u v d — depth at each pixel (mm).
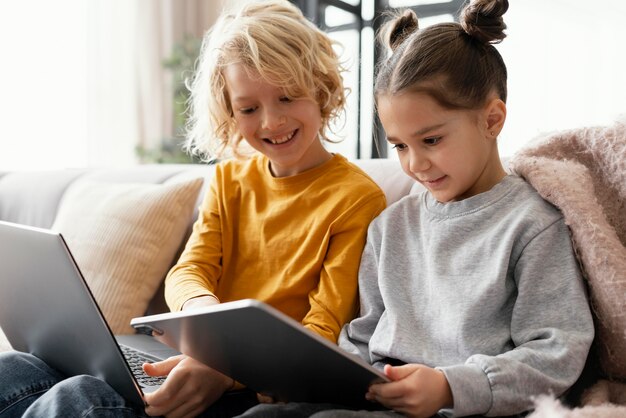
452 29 954
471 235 929
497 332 856
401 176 1261
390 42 1093
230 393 963
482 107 918
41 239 747
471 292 879
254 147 1179
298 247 1150
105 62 3949
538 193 901
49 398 773
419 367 754
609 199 925
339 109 1277
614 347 847
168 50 4320
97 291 1454
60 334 843
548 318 824
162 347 1239
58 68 3686
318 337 611
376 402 804
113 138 4012
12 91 3480
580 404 849
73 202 1662
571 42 4180
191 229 1551
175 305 1127
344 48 1369
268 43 1133
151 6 4207
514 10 4309
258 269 1192
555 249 855
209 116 1280
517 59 4332
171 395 844
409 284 972
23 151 3539
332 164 1203
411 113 889
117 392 837
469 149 912
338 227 1109
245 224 1234
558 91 4242
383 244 1024
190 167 1742
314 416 718
